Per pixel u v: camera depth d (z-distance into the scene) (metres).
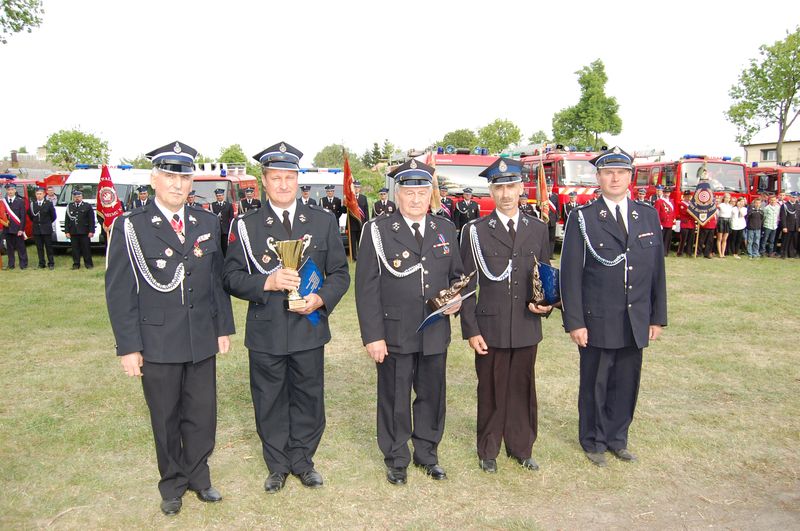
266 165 3.60
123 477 3.90
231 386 5.61
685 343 7.05
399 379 3.79
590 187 14.94
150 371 3.34
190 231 3.47
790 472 3.96
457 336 7.56
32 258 15.70
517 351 3.94
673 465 4.05
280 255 3.42
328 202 15.05
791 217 15.22
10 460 4.11
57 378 5.77
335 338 7.37
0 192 14.65
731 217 15.37
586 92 32.81
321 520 3.42
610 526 3.35
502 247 3.92
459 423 4.80
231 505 3.57
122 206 13.73
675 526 3.35
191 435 3.57
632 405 4.13
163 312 3.35
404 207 3.79
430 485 3.79
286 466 3.80
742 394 5.39
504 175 3.89
